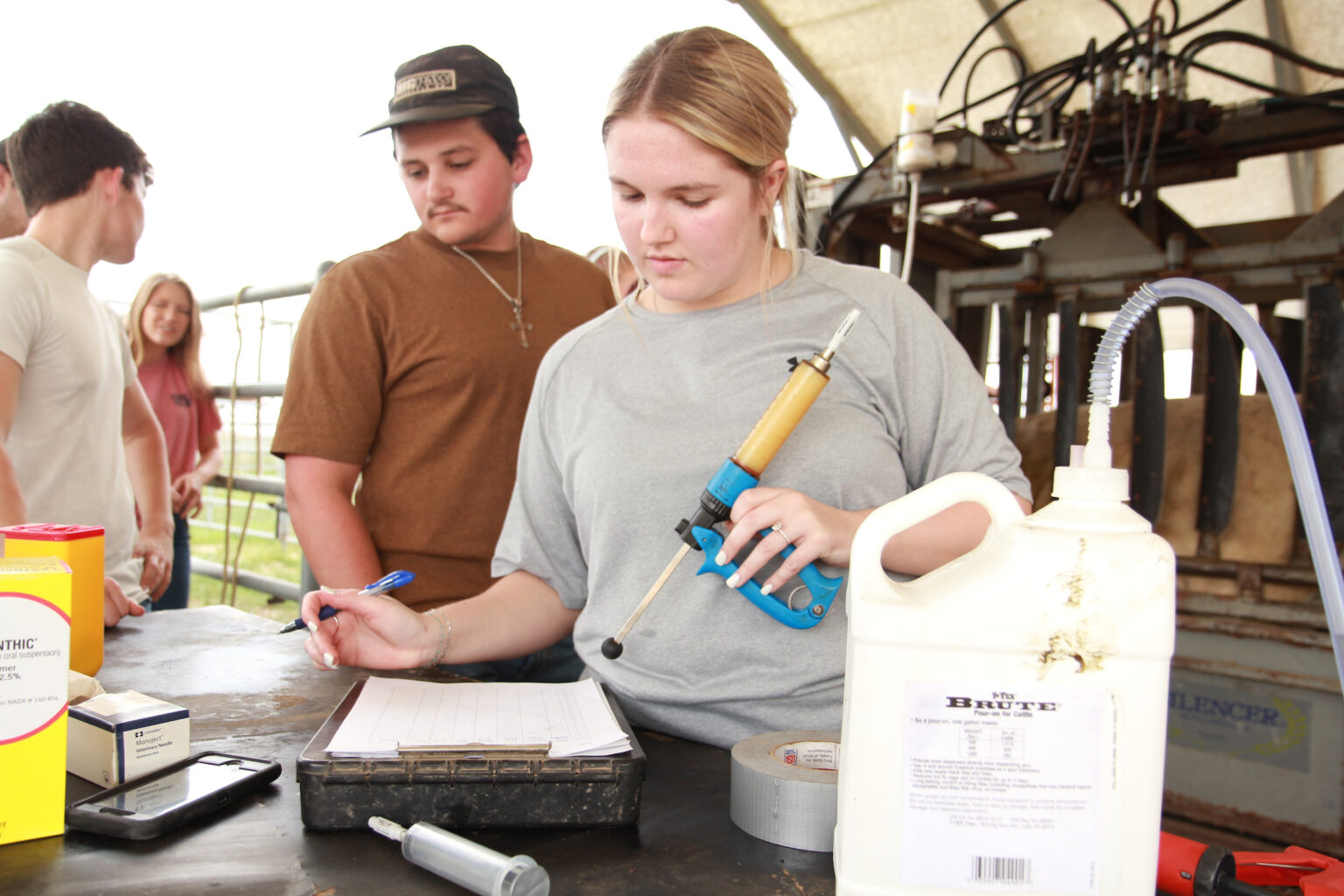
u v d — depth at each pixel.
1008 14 3.54
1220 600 1.91
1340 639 0.62
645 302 1.08
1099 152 2.03
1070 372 2.13
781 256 1.03
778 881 0.61
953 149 2.13
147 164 1.79
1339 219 1.79
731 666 0.94
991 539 0.56
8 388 1.51
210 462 3.04
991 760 0.53
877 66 3.84
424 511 1.51
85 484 1.70
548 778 0.68
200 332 3.02
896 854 0.54
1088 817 0.53
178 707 0.81
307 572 2.47
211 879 0.59
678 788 0.79
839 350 0.97
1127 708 0.53
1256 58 3.84
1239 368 1.92
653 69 0.85
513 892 0.56
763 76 0.88
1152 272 2.00
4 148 2.11
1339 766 1.77
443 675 1.17
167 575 2.02
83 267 1.70
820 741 0.76
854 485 0.92
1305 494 0.62
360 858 0.63
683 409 0.97
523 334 1.57
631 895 0.59
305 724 0.95
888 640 0.53
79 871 0.61
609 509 0.97
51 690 0.67
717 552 0.85
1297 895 0.59
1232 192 4.58
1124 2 3.49
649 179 0.84
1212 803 1.92
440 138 1.47
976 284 2.26
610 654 0.88
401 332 1.50
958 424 0.96
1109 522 0.54
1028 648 0.52
